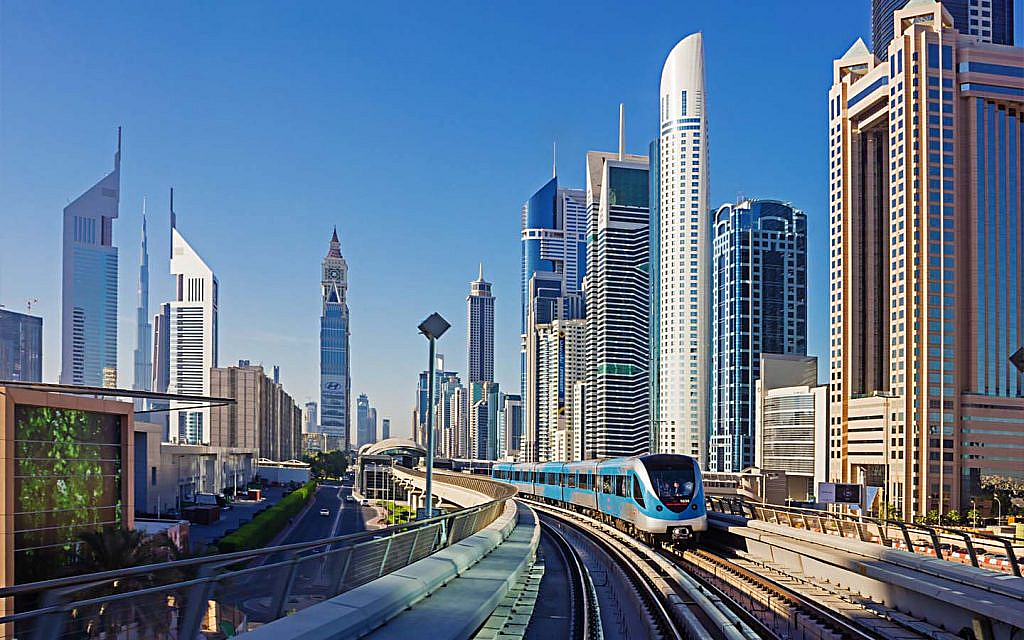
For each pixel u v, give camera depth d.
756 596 22.91
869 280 162.50
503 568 16.28
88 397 41.09
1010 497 130.12
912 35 146.50
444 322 26.27
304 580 9.34
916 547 21.94
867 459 149.75
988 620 15.12
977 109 144.00
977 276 141.50
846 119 167.12
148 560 34.00
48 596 5.71
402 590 11.01
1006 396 140.50
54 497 37.97
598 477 47.00
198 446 112.38
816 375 198.88
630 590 23.23
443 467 197.12
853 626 17.89
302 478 190.50
